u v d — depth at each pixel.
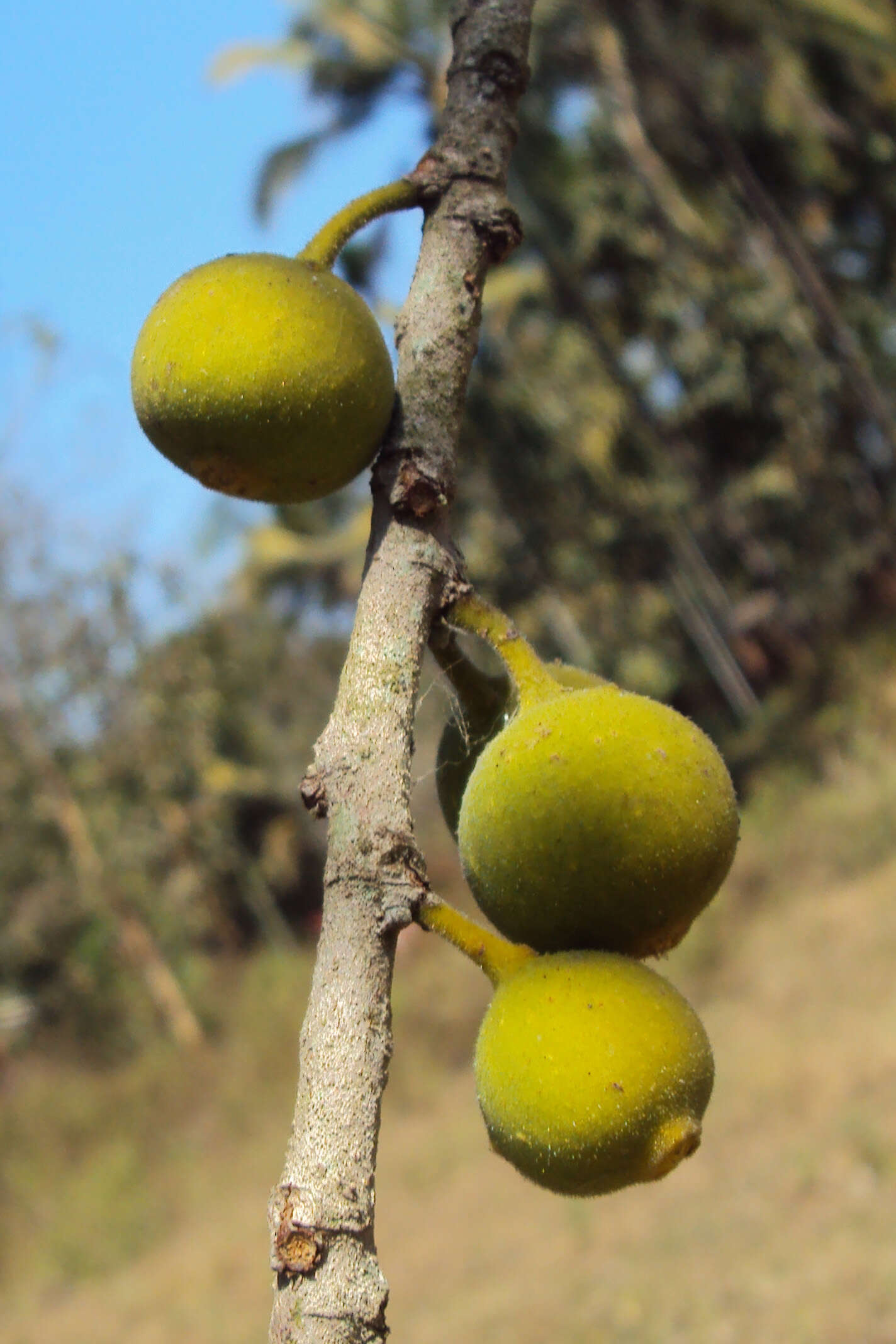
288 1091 15.27
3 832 17.97
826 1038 10.75
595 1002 1.43
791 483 24.50
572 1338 6.92
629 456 24.70
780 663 25.64
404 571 1.44
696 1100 1.43
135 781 18.95
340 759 1.31
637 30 18.06
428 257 1.56
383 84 18.59
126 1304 10.63
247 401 1.53
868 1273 6.51
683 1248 7.85
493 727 1.84
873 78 18.52
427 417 1.50
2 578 17.58
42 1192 13.91
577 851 1.49
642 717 1.57
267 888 23.08
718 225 22.14
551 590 25.84
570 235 22.00
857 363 19.97
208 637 20.66
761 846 16.12
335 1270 1.09
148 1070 16.38
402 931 1.25
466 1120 13.09
